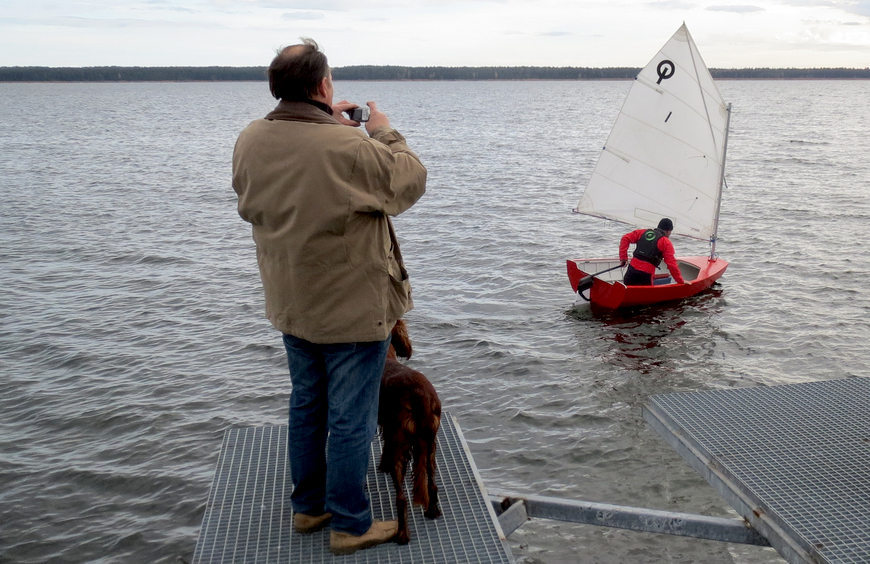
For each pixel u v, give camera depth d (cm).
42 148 4394
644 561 541
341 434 256
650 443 727
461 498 303
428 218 2016
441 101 14050
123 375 930
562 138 5072
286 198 233
